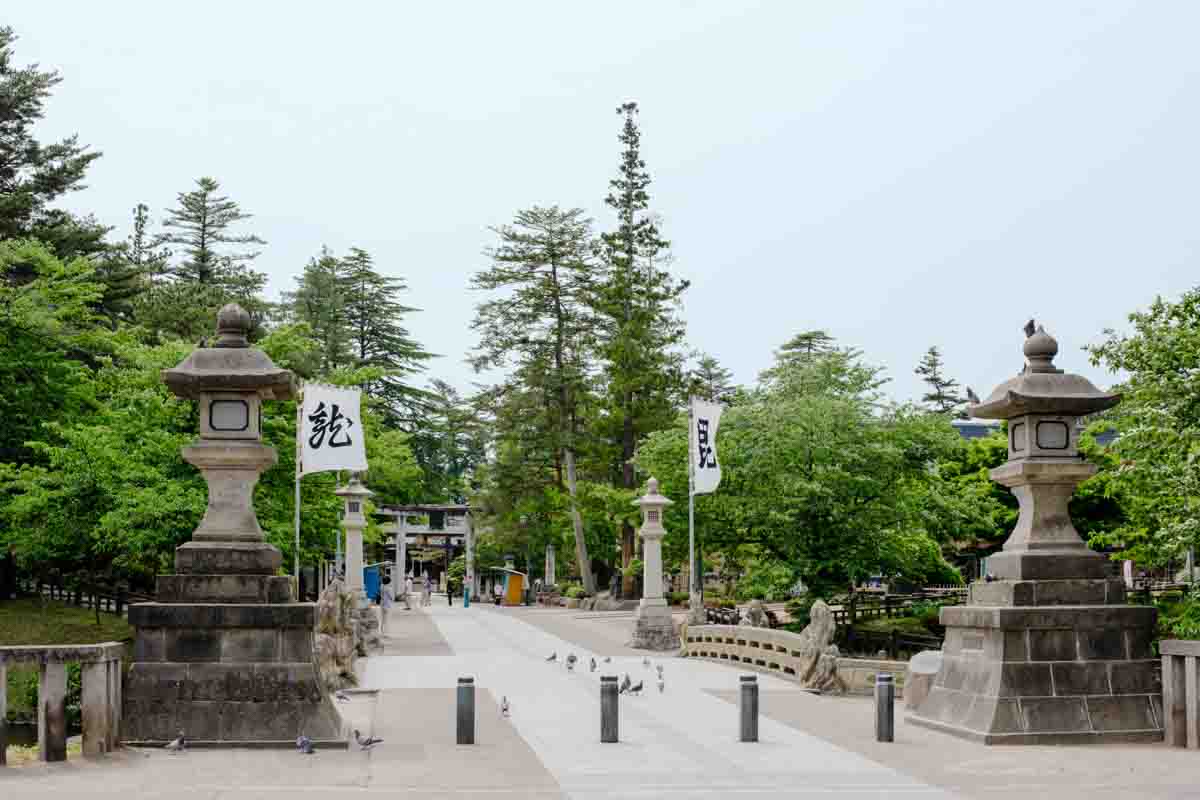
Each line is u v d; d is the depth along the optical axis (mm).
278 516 38250
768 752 16688
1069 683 17672
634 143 71875
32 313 39469
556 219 74688
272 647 16500
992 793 13680
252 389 17172
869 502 39812
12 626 40938
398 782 14117
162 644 16359
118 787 13406
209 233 76875
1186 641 16953
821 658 24641
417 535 110000
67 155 54594
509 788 13844
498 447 76125
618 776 14711
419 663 31406
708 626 33062
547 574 88750
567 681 26703
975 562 63812
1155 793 13648
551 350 75000
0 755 14547
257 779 14086
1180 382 23625
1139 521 27391
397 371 85938
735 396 48406
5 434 42406
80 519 37531
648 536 38719
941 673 19578
